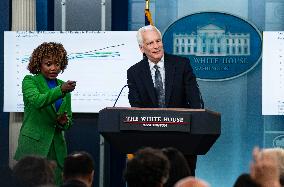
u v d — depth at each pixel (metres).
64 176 4.94
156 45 6.32
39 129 7.04
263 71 10.07
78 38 10.05
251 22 10.21
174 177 4.88
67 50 10.06
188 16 10.26
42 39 10.08
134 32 10.00
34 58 7.07
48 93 6.64
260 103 10.23
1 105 10.23
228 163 10.32
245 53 10.23
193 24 10.27
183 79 6.38
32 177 4.58
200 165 10.36
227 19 10.24
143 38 6.36
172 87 6.33
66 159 4.95
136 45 10.00
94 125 10.17
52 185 4.32
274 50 10.05
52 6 10.23
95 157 10.20
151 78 6.32
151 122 5.44
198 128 5.43
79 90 10.02
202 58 10.26
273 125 10.24
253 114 10.27
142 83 6.31
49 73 7.05
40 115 7.04
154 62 6.38
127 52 10.01
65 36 10.06
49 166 4.67
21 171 4.59
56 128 7.12
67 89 6.61
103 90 10.02
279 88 10.05
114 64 10.02
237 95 10.27
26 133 7.04
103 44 10.04
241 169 10.30
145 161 4.12
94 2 10.17
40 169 4.61
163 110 5.46
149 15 8.00
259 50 10.21
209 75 10.27
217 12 10.23
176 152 4.95
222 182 10.34
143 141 5.53
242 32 10.23
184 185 3.48
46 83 7.06
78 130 10.16
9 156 10.18
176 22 10.27
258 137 10.27
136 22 10.25
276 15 10.23
